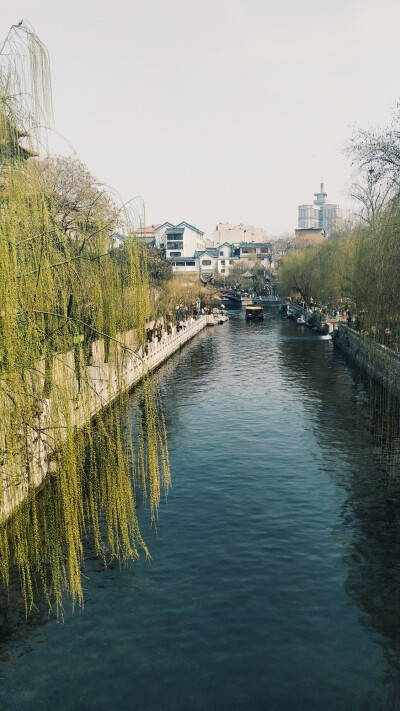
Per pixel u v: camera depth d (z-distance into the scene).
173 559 15.01
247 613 12.77
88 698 10.44
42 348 10.23
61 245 11.51
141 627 12.30
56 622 12.45
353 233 43.19
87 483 14.47
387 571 14.46
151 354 42.06
